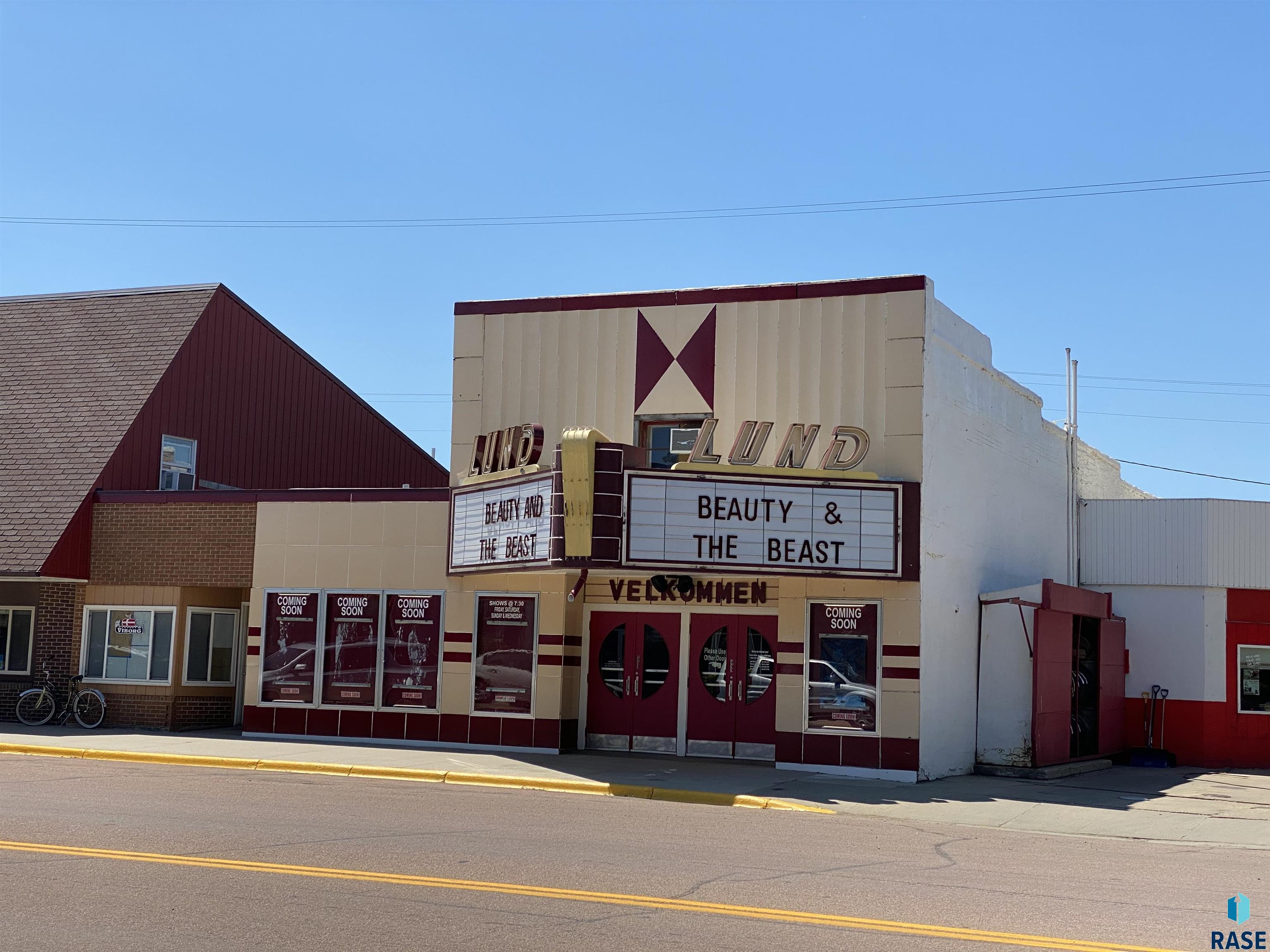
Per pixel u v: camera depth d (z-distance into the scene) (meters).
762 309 20.33
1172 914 9.70
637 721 21.16
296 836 11.96
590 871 10.62
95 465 24.81
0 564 23.25
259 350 30.20
